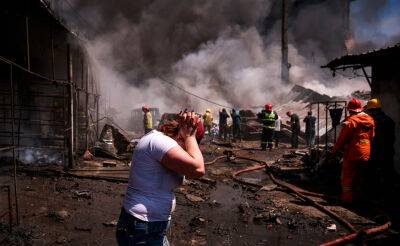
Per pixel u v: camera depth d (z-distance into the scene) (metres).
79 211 5.75
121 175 8.39
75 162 9.45
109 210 5.91
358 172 6.57
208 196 7.11
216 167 10.62
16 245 4.31
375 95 9.12
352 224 5.59
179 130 2.37
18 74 11.10
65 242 4.53
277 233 5.20
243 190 7.82
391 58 8.40
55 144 11.26
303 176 9.07
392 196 6.94
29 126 11.23
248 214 6.02
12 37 10.70
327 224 5.59
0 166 8.61
